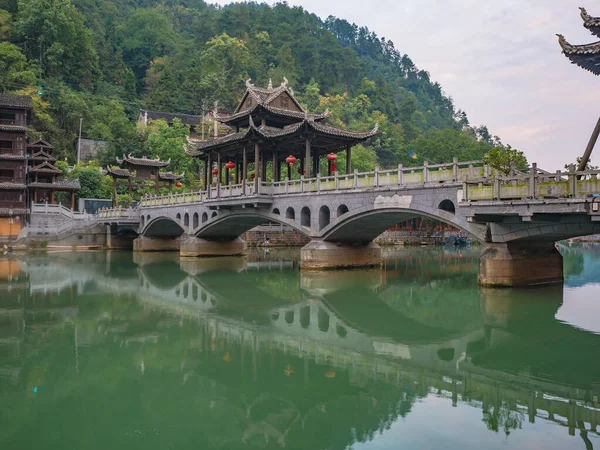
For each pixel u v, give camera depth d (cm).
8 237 6950
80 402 1483
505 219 2822
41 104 9712
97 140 10725
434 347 2067
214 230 5838
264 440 1223
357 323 2545
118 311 2852
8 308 2912
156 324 2522
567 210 2183
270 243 8494
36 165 7625
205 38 17138
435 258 6488
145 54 15950
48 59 11238
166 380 1673
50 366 1820
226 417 1373
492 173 2756
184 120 12656
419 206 3262
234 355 1959
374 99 17288
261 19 18612
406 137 15700
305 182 4344
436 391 1538
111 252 7150
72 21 11962
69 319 2625
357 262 4472
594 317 2422
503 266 2998
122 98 13012
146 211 7038
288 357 1927
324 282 3838
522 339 2062
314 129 4341
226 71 14650
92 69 12800
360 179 3750
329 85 17412
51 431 1280
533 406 1398
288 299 3238
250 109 4922
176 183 8088
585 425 1266
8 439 1227
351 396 1505
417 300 3159
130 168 7719
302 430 1276
